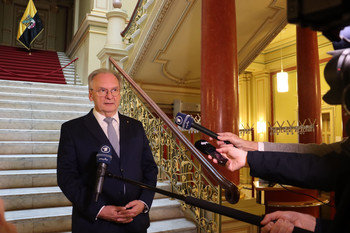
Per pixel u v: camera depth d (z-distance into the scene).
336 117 8.81
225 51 3.42
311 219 1.08
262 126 11.07
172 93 8.10
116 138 2.22
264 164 1.16
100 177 1.62
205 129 1.75
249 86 11.68
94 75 2.30
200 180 3.17
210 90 3.37
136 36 6.61
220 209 1.42
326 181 1.04
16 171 3.54
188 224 3.12
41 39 16.34
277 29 6.27
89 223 1.94
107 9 9.73
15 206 3.00
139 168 2.20
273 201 5.03
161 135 4.00
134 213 1.97
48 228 2.77
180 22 5.64
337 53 0.88
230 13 3.53
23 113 4.95
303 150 1.38
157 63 6.80
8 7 15.70
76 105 5.75
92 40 9.33
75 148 2.09
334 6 0.61
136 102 4.68
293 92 10.23
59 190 3.23
